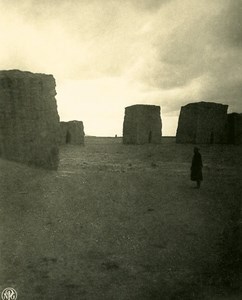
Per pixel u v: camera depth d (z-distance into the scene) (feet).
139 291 19.22
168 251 24.88
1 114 45.68
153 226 30.30
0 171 40.68
